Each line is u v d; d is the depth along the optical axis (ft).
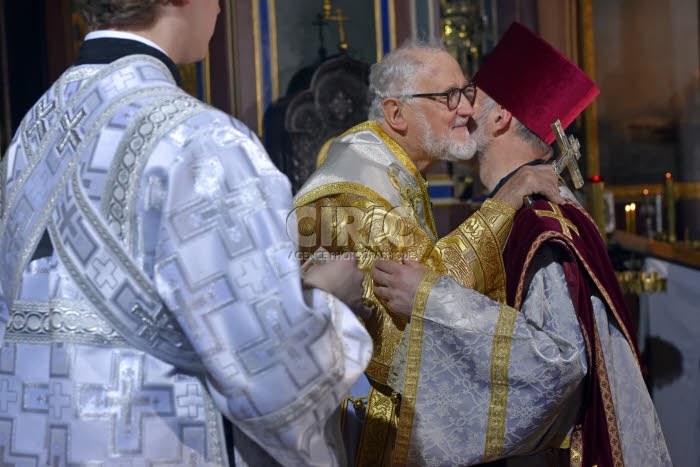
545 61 7.02
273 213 3.76
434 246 6.24
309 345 3.69
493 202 6.45
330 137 17.19
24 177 4.13
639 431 6.35
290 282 3.68
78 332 3.80
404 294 5.85
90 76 4.12
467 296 5.85
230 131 3.85
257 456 4.11
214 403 3.83
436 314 5.78
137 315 3.77
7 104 17.38
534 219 6.32
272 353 3.62
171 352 3.84
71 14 18.28
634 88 22.15
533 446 6.08
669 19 22.12
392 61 6.88
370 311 5.57
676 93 22.03
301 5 17.39
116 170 3.78
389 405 6.15
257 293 3.64
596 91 7.17
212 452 3.87
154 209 3.71
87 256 3.78
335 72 17.22
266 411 3.62
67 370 3.78
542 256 6.23
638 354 6.64
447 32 17.81
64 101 4.14
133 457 3.75
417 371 5.87
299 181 17.02
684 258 15.37
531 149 7.21
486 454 5.84
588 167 22.03
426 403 5.88
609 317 6.61
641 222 19.81
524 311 6.08
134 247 3.74
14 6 17.57
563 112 7.14
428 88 6.68
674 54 22.08
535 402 5.71
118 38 4.21
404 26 17.52
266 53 17.24
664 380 13.96
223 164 3.75
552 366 5.65
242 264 3.65
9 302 4.09
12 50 17.51
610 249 16.35
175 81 4.31
